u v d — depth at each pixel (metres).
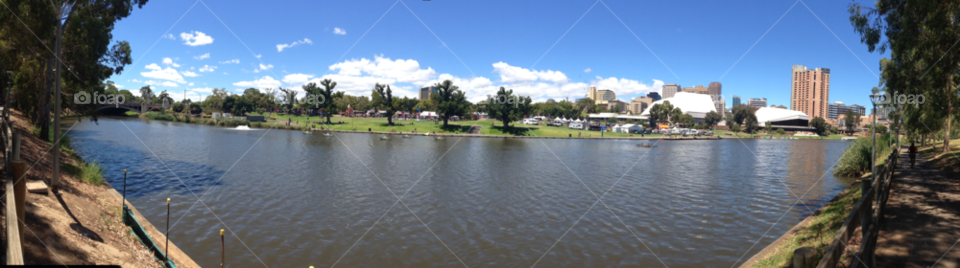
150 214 25.62
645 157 71.69
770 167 58.34
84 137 69.19
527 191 37.72
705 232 25.33
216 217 25.94
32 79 40.69
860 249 8.06
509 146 88.50
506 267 20.05
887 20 19.97
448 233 24.77
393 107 139.88
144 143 66.62
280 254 20.66
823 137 187.88
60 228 12.01
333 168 48.72
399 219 27.34
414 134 117.31
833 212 21.08
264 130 113.69
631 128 150.25
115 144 62.12
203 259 19.38
